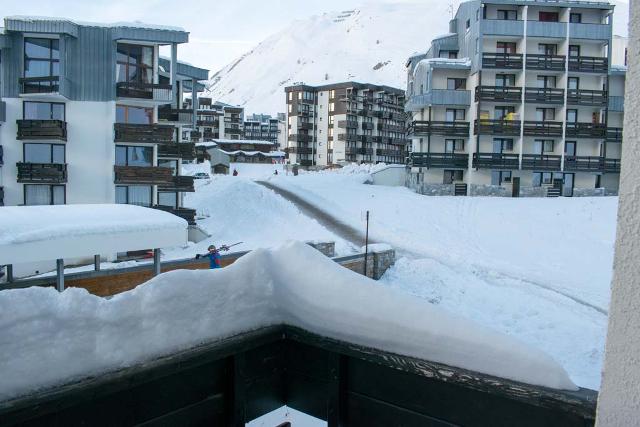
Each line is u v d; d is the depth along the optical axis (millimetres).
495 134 39469
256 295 2740
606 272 20109
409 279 18406
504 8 39844
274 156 90938
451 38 44219
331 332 2660
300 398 2908
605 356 1515
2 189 25016
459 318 2309
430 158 40625
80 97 25484
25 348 1942
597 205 32938
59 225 8930
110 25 25625
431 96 40438
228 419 2658
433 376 2291
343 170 61500
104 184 26094
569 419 1967
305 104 88938
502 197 38250
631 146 1444
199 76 32281
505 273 19797
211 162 72188
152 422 2346
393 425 2506
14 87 24828
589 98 39625
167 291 2334
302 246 2918
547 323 13625
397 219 30859
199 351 2404
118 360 2172
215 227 29750
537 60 39125
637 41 1426
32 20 23969
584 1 39344
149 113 27188
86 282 11648
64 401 1979
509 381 2084
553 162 39812
